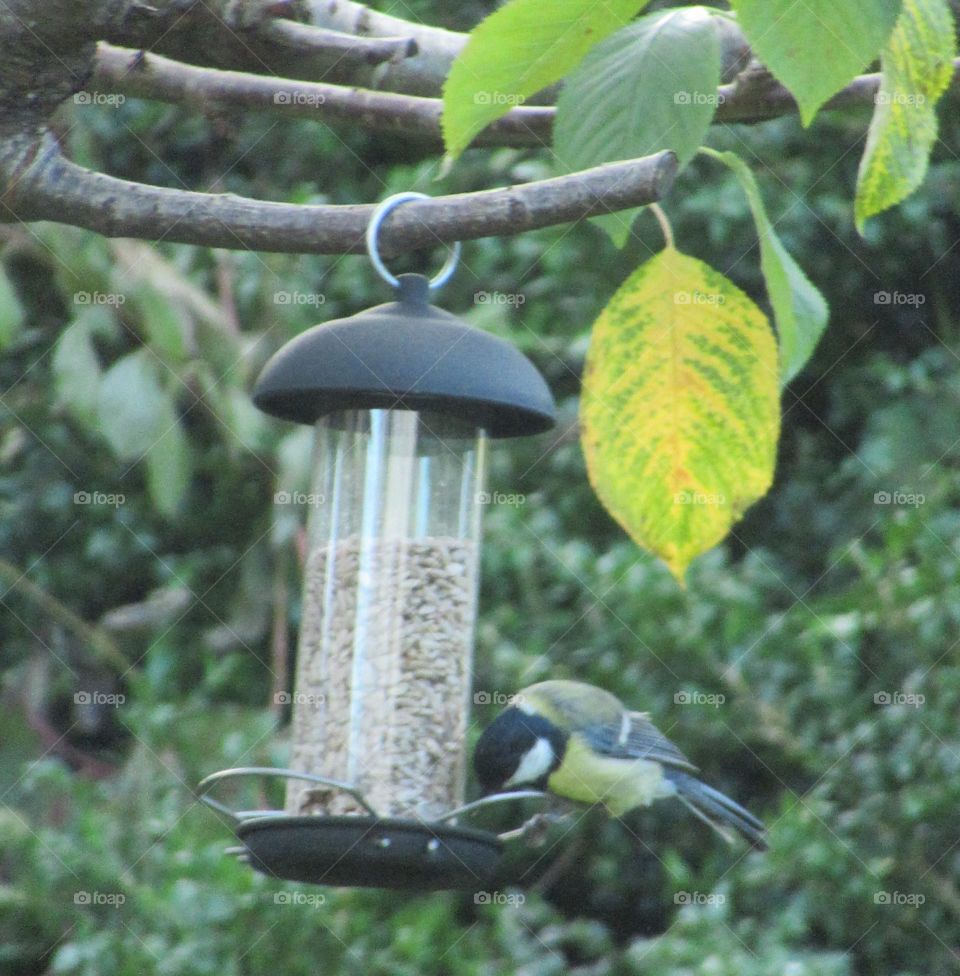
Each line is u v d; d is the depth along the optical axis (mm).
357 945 9445
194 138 13805
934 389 12836
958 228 13422
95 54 3330
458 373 4355
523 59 2748
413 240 3119
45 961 9625
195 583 12539
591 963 11266
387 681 5355
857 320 13508
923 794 9992
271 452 11102
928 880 10023
